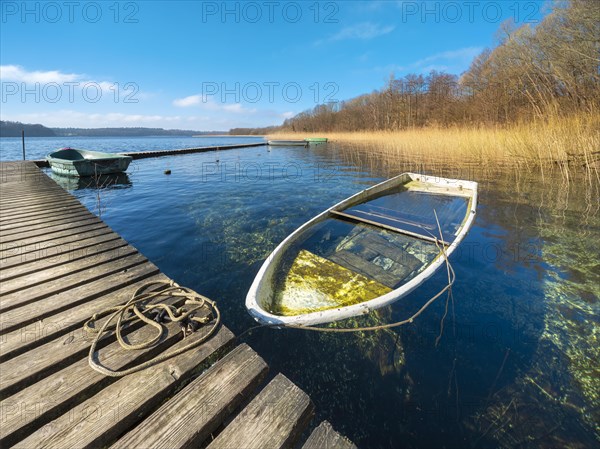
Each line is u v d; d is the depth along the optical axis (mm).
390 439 1478
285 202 6582
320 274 2834
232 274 3186
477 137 11203
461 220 4340
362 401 1677
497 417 1551
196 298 2115
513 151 9156
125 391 1408
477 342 2070
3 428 1228
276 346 2090
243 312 2494
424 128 18062
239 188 8289
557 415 1550
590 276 2896
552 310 2402
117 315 1964
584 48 9180
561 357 1921
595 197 5777
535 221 4527
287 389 1427
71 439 1196
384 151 15961
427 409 1613
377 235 3723
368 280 2775
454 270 3053
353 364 1924
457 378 1792
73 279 2463
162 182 9383
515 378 1776
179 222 5125
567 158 7855
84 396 1431
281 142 27453
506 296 2600
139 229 4758
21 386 1448
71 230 3781
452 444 1438
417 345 2057
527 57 9742
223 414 1326
